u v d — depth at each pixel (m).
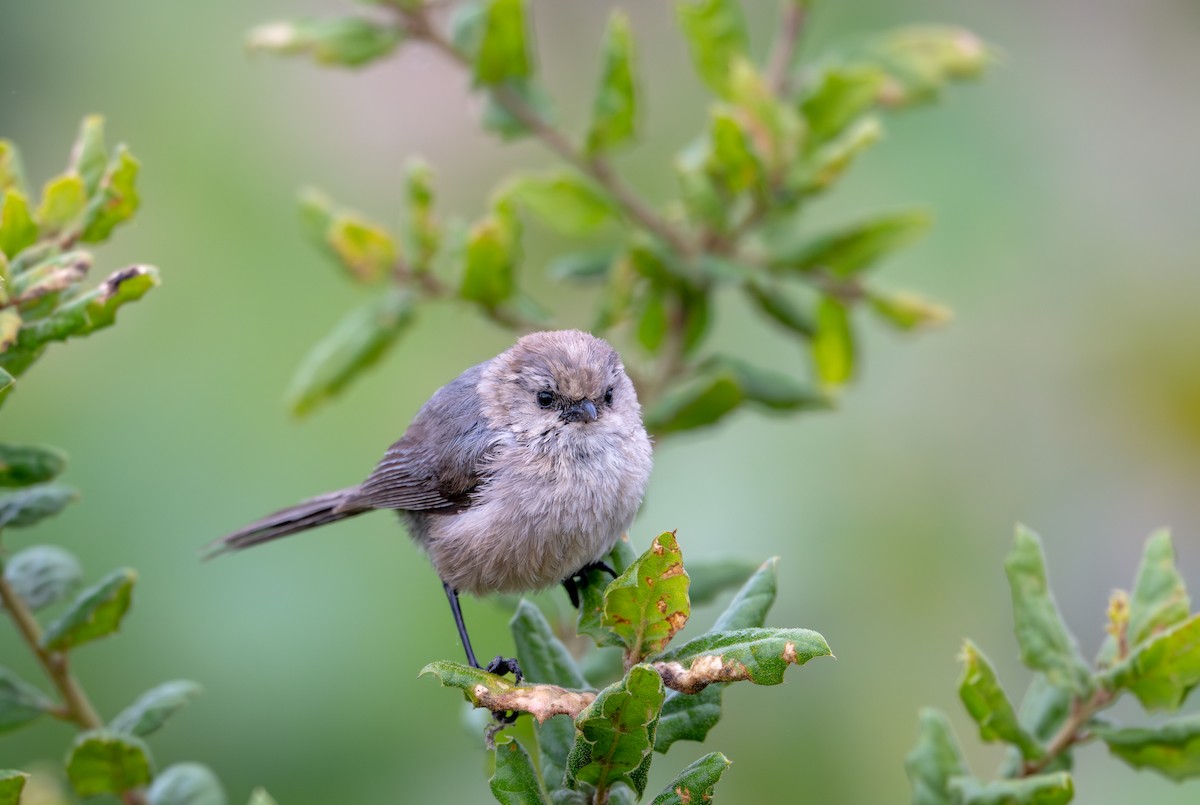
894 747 10.34
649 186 12.20
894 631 10.81
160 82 11.55
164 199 11.24
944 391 11.70
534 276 12.23
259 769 9.66
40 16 11.38
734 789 10.23
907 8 11.94
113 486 10.20
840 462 11.29
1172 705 5.97
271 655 9.87
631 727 4.85
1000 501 11.56
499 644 10.08
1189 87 12.06
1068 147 11.75
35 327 5.59
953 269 11.27
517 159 12.79
